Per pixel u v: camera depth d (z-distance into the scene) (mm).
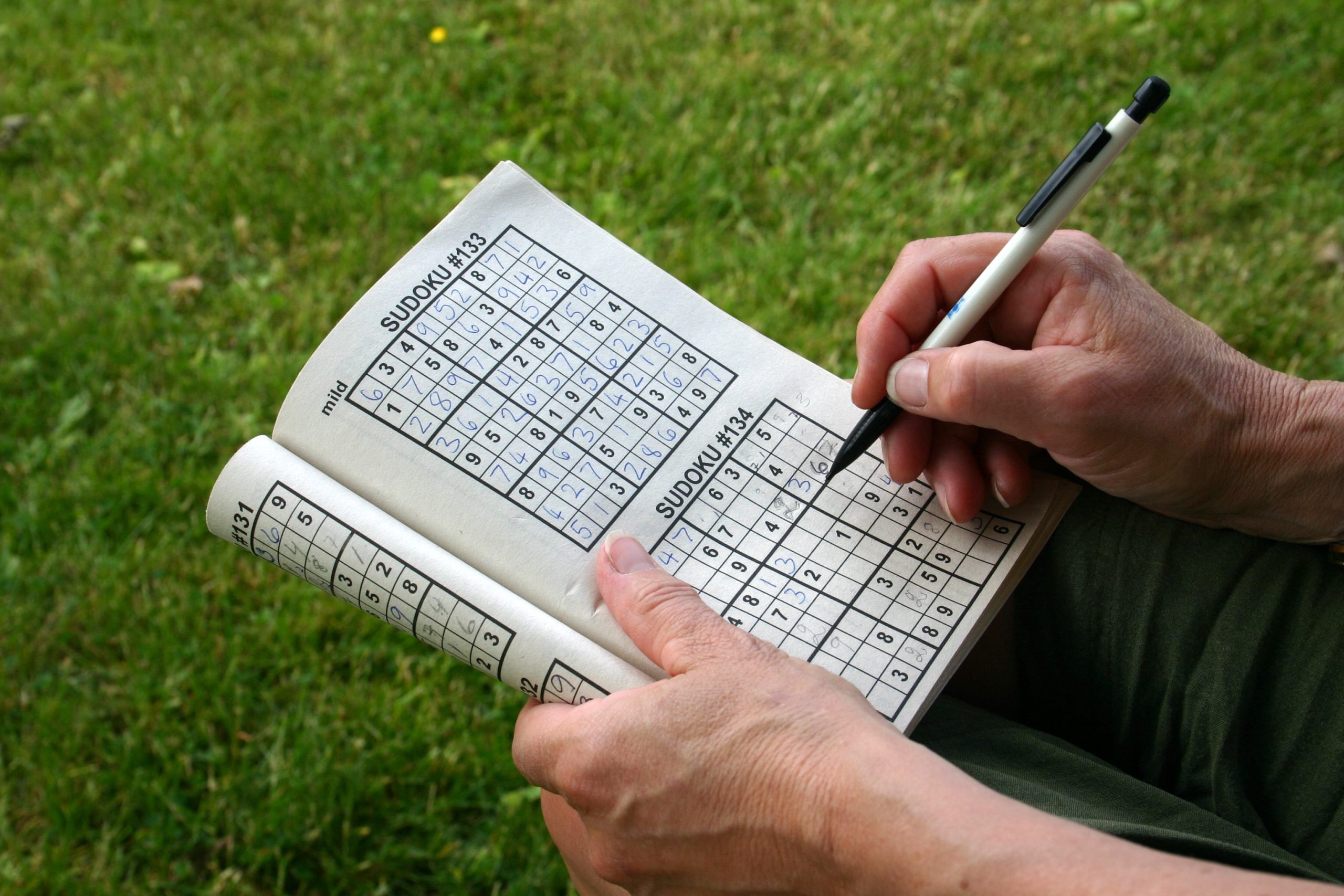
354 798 1410
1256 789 838
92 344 1928
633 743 729
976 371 835
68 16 2602
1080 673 937
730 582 875
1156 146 2291
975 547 906
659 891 782
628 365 959
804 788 667
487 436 901
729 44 2555
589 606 836
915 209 2164
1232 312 1959
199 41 2529
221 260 2111
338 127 2309
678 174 2219
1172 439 848
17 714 1499
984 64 2455
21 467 1771
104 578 1614
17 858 1365
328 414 897
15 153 2307
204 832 1398
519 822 1417
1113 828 691
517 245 990
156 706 1500
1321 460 838
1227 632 846
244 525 860
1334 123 2303
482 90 2453
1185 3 2582
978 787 634
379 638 1583
